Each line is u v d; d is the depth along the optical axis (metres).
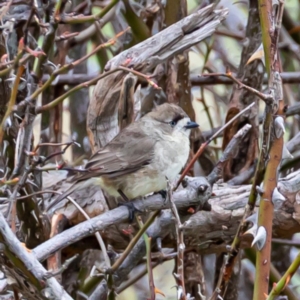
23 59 5.81
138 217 7.27
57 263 7.85
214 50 12.91
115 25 12.08
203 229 8.13
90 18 6.24
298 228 8.07
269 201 5.30
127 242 8.46
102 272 6.54
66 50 10.96
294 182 7.99
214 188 8.50
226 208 8.09
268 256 5.27
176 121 8.98
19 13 7.84
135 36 10.92
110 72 6.05
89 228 6.27
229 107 10.39
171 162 8.79
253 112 10.34
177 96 10.18
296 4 14.52
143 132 8.78
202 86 11.84
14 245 5.34
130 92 8.55
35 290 5.78
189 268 9.37
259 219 5.31
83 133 11.70
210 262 11.03
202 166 10.94
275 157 5.34
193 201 6.68
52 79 6.06
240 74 10.41
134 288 12.56
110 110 8.77
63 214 8.57
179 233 5.42
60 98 6.18
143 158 8.62
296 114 11.76
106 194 8.73
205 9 8.57
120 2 11.53
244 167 10.38
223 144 10.50
